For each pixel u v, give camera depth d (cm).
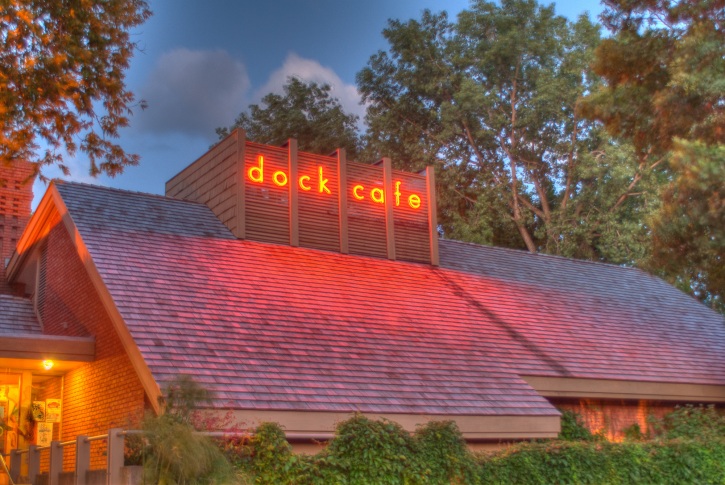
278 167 2166
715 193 1795
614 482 1490
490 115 3988
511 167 4034
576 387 1917
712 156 1759
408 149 4047
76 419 1822
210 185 2216
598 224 3800
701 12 1894
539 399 1744
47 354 1711
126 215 1980
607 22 2061
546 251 3853
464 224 3850
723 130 1859
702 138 1888
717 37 1844
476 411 1598
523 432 1647
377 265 2216
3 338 1669
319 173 2225
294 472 1198
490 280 2427
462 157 4094
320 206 2202
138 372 1410
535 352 1978
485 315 2122
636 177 3738
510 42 3912
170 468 1119
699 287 3450
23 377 1881
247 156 2117
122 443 1163
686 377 2155
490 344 1944
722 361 2380
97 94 1764
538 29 4006
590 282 2731
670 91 1886
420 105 4175
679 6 1933
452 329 1958
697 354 2364
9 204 2484
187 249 1906
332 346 1667
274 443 1205
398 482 1269
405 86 4169
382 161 2359
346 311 1861
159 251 1847
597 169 3716
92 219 1889
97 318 1762
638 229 3675
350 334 1750
